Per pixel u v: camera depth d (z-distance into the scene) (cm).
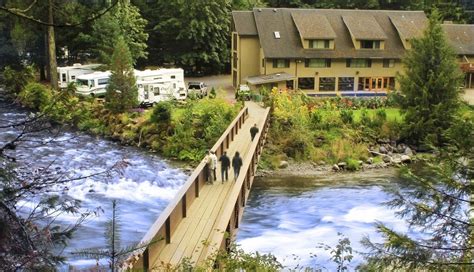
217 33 6206
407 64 3653
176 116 3488
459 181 893
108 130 3541
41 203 627
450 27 5409
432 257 861
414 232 1770
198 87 4625
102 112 3694
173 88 4225
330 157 3194
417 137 3497
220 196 1653
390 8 6650
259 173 2945
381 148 3400
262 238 1936
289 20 5056
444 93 3462
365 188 2647
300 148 3238
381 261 880
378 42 4978
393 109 4106
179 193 1409
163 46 6400
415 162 3170
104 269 590
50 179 601
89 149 3089
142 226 1906
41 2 890
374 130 3544
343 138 3391
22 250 492
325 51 4866
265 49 4775
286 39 4903
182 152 3106
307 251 1781
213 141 3158
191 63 6116
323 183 2767
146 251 970
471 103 4159
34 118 603
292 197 2502
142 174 2617
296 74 4850
